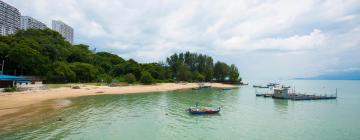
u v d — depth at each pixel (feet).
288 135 108.99
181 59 632.79
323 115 158.10
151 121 134.00
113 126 120.98
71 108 165.68
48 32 495.41
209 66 615.16
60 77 345.72
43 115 138.10
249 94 310.45
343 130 118.11
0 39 355.15
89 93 264.52
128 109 171.01
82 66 394.73
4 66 314.14
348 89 483.10
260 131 115.65
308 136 107.86
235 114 158.30
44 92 239.71
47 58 350.23
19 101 181.47
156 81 474.90
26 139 95.45
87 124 122.72
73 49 481.46
